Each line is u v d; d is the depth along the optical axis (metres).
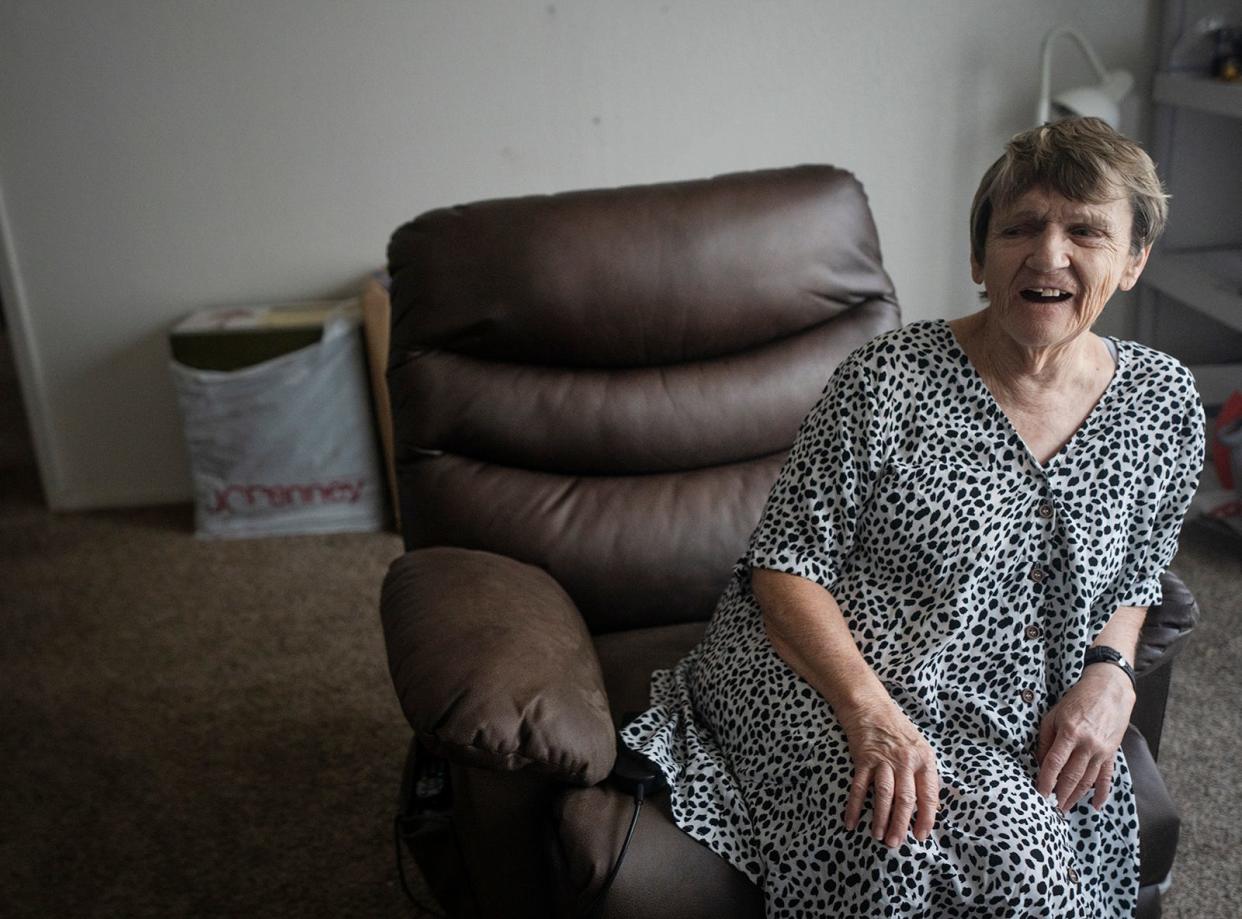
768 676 1.34
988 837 1.16
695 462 1.72
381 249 2.91
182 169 2.82
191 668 2.33
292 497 2.85
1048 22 2.79
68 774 2.04
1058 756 1.25
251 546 2.82
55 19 2.68
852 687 1.25
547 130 2.83
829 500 1.33
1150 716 1.45
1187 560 2.49
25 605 2.60
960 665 1.30
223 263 2.90
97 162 2.80
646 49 2.77
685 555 1.66
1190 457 1.32
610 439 1.69
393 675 1.30
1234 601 2.33
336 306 2.85
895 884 1.15
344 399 2.77
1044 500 1.28
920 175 2.90
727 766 1.33
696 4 2.74
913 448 1.30
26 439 3.54
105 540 2.89
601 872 1.21
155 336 2.95
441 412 1.67
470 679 1.25
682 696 1.45
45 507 3.10
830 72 2.81
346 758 2.05
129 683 2.30
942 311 3.02
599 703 1.33
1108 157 1.18
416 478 1.68
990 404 1.29
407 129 2.81
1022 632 1.30
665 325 1.70
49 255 2.87
